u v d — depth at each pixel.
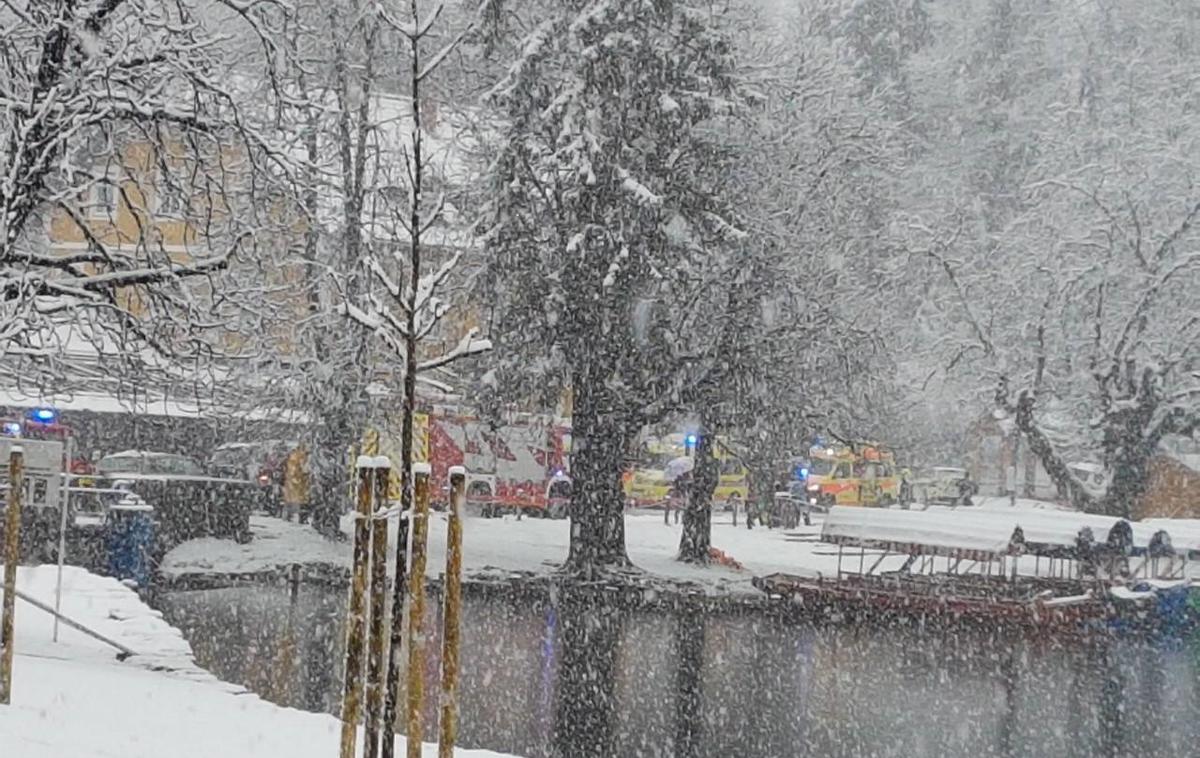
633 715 18.77
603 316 32.50
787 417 35.28
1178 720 20.69
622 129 32.56
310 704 17.42
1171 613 30.92
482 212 32.38
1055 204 44.09
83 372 18.03
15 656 14.81
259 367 33.06
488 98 32.38
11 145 15.46
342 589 29.83
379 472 8.09
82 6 15.88
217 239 21.08
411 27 9.52
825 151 36.97
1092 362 41.34
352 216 24.97
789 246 35.41
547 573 33.16
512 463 45.09
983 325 43.78
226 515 32.78
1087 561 32.06
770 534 46.41
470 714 18.11
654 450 60.34
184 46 16.53
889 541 32.62
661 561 36.09
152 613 19.20
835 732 18.34
